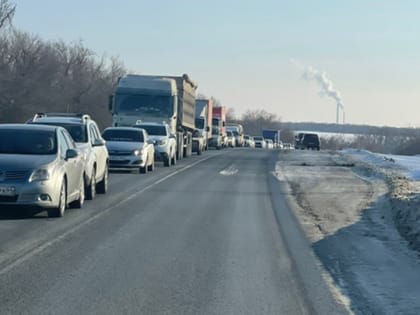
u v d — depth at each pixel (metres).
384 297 10.34
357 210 20.73
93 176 20.86
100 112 90.50
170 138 38.41
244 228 16.50
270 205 21.38
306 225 17.41
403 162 46.34
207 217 18.11
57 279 10.74
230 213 19.11
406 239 15.67
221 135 71.25
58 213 16.81
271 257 13.05
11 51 75.25
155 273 11.37
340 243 14.91
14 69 75.25
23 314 8.84
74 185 18.14
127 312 9.05
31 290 10.04
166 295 9.98
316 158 51.75
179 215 18.30
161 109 39.62
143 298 9.78
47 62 79.12
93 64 93.88
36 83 75.00
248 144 100.75
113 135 32.56
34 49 76.69
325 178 32.59
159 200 21.45
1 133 17.45
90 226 15.90
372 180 31.75
